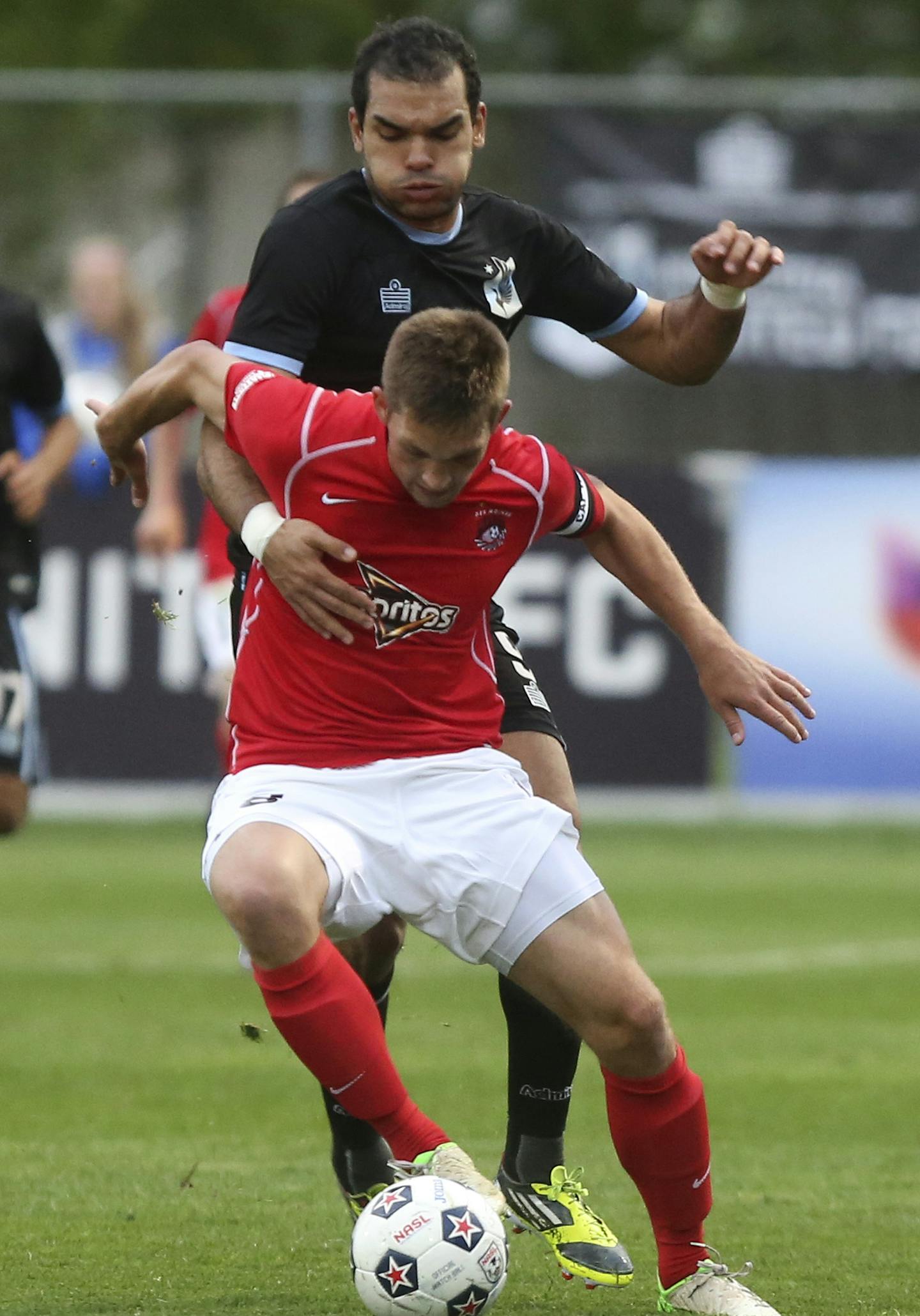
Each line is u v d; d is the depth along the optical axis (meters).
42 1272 14.92
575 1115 21.67
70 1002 28.06
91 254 47.09
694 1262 14.38
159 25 75.81
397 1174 13.82
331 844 13.97
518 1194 15.65
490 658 15.22
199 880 41.53
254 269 15.69
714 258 15.89
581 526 14.87
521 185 49.75
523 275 16.42
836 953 32.75
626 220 49.81
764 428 50.81
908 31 84.25
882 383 50.59
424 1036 25.80
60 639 47.38
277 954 13.46
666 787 48.62
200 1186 17.81
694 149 49.81
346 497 14.09
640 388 50.72
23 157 51.78
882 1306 14.16
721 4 84.75
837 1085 22.78
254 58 76.56
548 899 14.01
